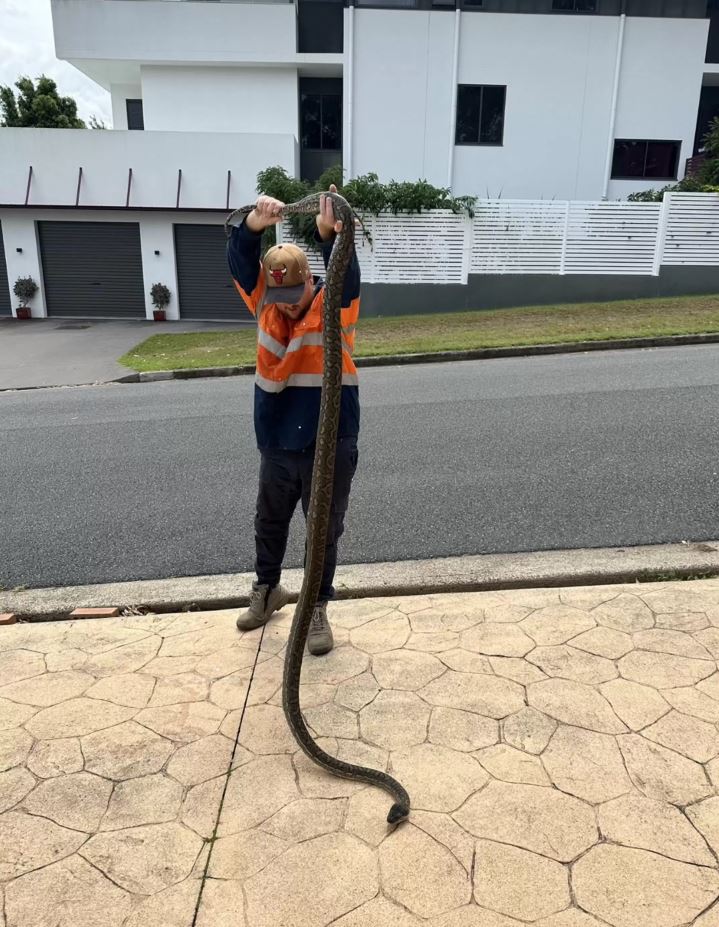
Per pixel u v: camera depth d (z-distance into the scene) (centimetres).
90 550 413
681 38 1845
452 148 1902
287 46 1911
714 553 371
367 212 1551
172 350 1350
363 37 1844
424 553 387
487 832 199
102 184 1833
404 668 276
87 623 325
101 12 1902
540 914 174
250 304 276
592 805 207
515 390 798
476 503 457
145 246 1917
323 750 229
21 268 1930
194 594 351
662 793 210
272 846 197
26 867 193
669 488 468
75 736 244
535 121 1894
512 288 1602
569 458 539
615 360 987
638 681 262
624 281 1597
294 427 267
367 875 187
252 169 1831
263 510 295
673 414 648
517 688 261
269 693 266
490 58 1855
